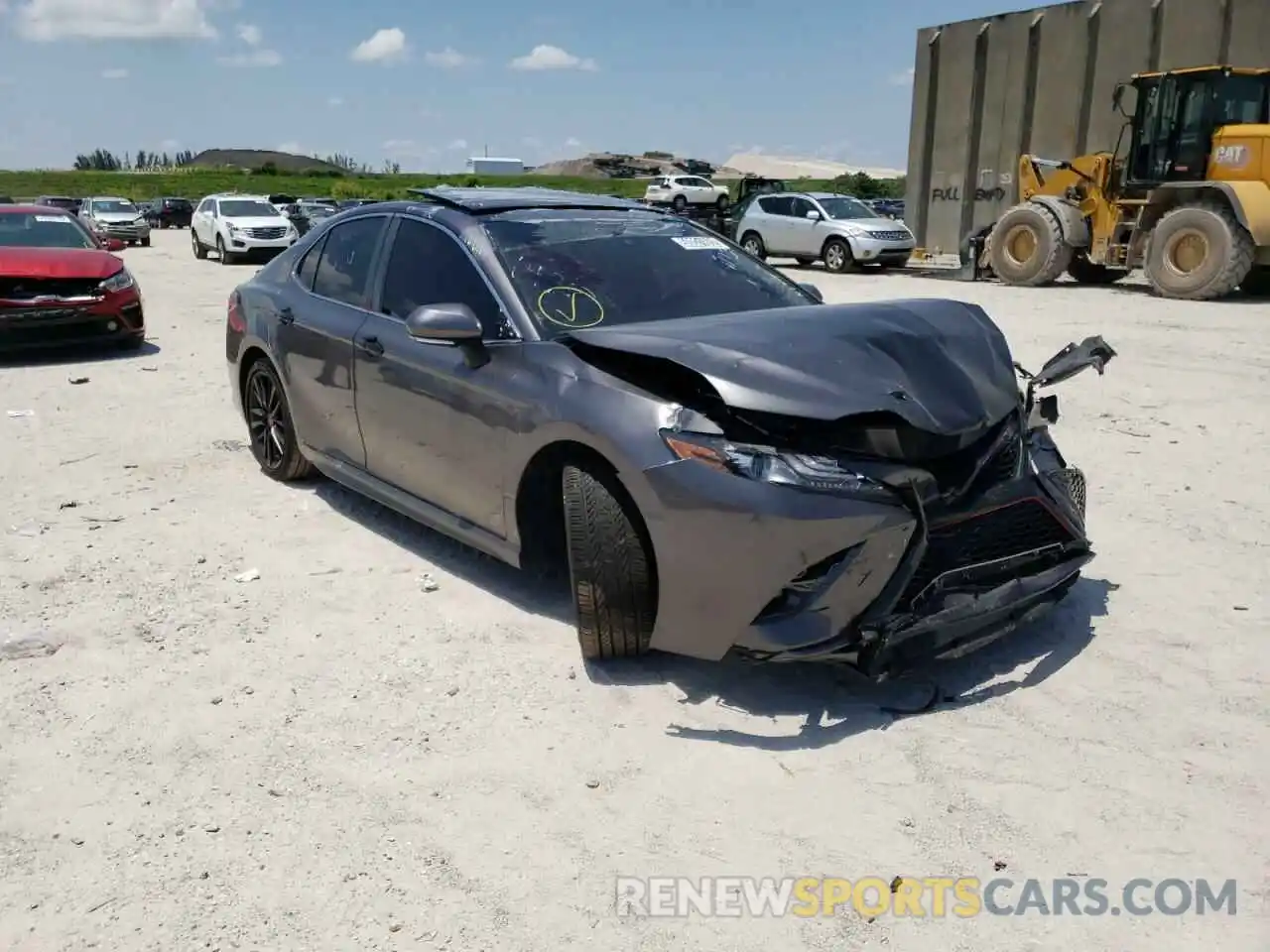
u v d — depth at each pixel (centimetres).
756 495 329
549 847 289
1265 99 1602
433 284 469
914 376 361
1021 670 385
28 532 531
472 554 502
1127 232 1734
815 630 333
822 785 315
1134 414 791
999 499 362
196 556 499
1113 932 257
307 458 571
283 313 564
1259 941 253
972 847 288
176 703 364
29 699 366
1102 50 1912
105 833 295
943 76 2222
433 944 254
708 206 2975
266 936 256
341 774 322
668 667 388
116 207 3525
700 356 355
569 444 378
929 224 2317
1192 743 336
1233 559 491
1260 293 1673
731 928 259
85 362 1031
